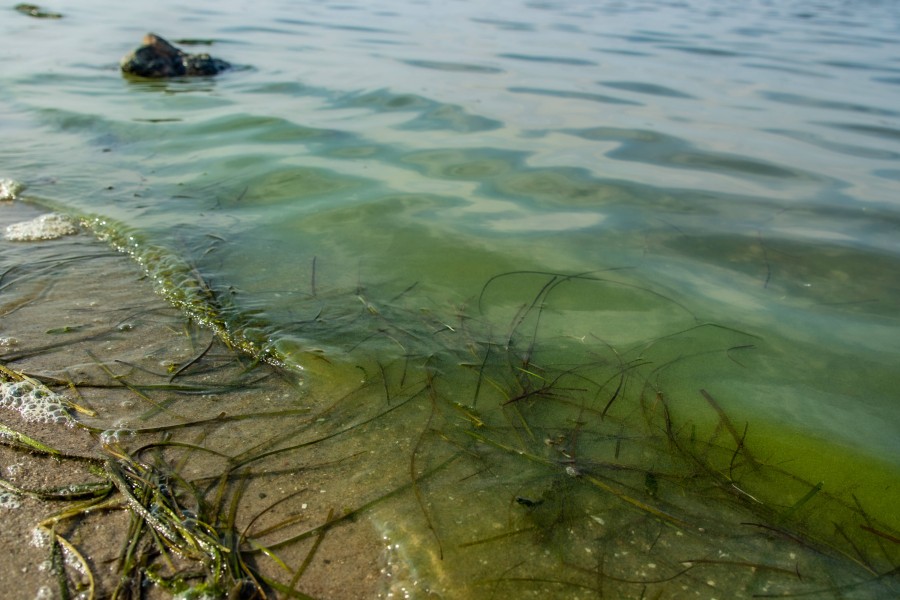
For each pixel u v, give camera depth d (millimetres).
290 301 3672
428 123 7141
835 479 2588
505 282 3963
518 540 2258
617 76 9477
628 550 2250
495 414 2861
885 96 8773
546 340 3404
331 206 4980
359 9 16156
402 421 2783
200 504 2287
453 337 3391
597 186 5523
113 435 2609
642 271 4125
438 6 17125
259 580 2039
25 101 7598
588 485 2508
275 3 17234
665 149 6504
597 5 18297
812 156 6410
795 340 3451
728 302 3799
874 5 20562
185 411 2773
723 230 4734
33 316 3410
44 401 2775
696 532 2332
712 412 2934
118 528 2197
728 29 14312
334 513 2312
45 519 2209
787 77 9711
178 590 1989
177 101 8000
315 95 8258
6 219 4578
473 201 5156
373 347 3271
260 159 5953
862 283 4047
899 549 2309
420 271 4059
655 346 3383
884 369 3234
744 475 2590
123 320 3428
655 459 2654
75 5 15617
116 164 5789
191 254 4160
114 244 4320
